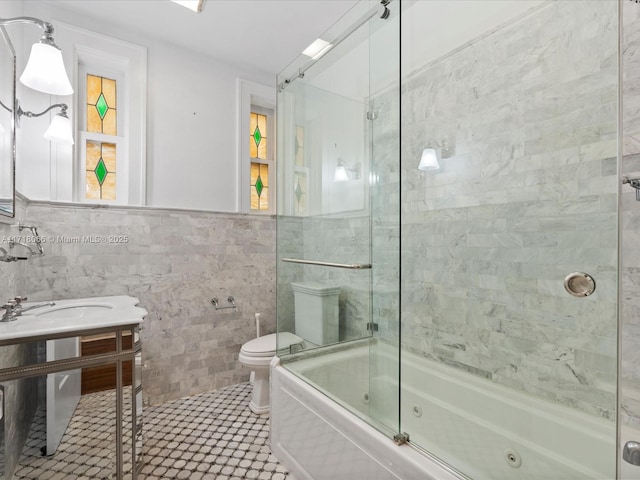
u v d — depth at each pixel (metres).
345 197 1.70
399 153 1.48
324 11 2.11
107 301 1.88
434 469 1.07
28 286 1.90
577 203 1.33
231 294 2.62
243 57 2.61
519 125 1.52
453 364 1.80
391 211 1.48
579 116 1.32
